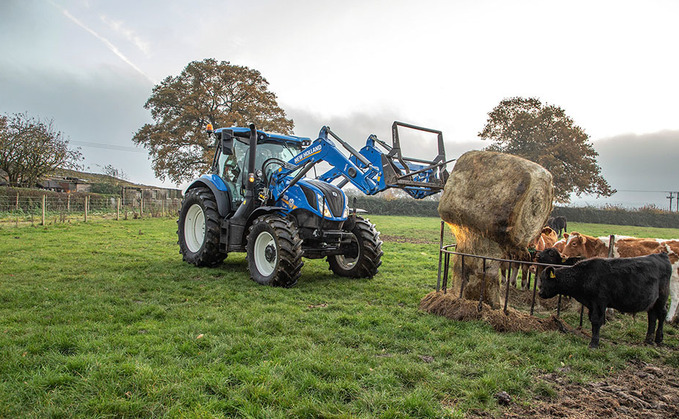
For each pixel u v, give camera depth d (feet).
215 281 22.36
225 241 25.00
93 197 81.92
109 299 17.60
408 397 9.32
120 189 110.01
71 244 34.55
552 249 16.37
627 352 13.56
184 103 104.94
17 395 9.00
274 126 111.45
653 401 10.28
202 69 107.65
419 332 14.55
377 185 20.04
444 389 10.23
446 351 12.80
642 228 120.26
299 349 12.27
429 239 56.75
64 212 64.59
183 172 109.19
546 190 16.38
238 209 24.26
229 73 106.93
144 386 9.42
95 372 9.94
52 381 9.55
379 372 10.87
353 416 8.63
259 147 25.84
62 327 13.53
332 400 9.34
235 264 27.89
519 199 15.47
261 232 22.56
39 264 25.08
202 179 26.89
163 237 43.50
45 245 33.22
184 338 12.89
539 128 130.52
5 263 25.08
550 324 15.72
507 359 12.35
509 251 16.51
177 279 22.70
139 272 24.08
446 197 17.79
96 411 8.45
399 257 36.35
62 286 19.65
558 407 9.73
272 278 21.22
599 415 9.40
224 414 8.65
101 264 25.98
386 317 16.22
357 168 21.17
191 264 27.20
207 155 102.53
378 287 22.44
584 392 10.60
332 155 22.13
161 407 8.73
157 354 11.48
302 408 8.77
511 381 10.69
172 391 9.36
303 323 15.24
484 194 16.42
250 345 12.49
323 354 11.99
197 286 20.92
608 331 16.37
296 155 24.73
